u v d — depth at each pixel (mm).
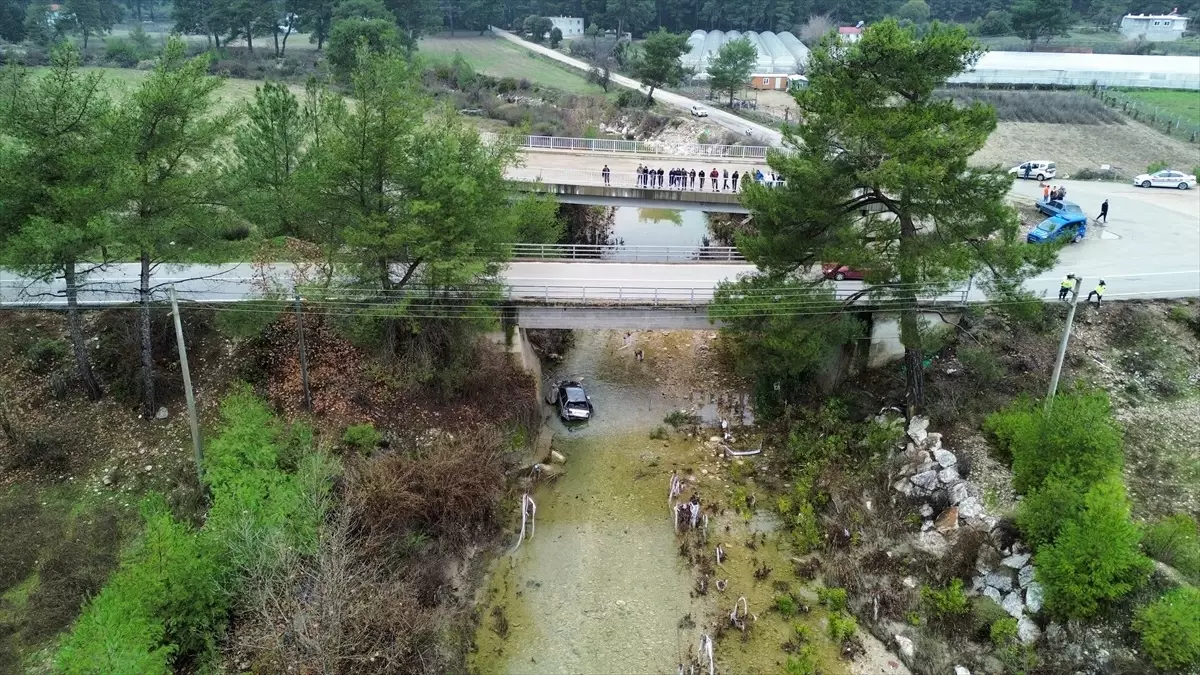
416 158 26781
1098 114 75500
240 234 33719
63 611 20234
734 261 37469
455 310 28281
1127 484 25000
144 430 26625
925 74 25250
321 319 30234
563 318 31484
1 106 22234
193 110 24547
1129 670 19125
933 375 30281
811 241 28391
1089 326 31172
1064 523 21281
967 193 25188
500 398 29797
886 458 28109
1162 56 97062
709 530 26781
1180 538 21375
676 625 22938
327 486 23016
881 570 24234
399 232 25547
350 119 25500
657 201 44906
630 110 80062
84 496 24359
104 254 24734
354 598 20406
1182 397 28594
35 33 88500
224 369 28547
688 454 31156
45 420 26438
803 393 32562
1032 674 20391
